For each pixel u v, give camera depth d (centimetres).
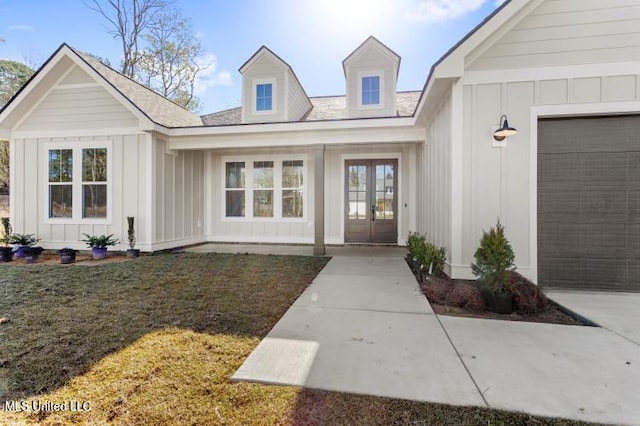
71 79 700
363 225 839
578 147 408
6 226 684
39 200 715
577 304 342
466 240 418
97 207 702
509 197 412
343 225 845
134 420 159
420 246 478
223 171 895
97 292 388
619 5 392
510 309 321
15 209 723
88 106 698
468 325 286
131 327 279
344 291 396
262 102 859
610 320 297
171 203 750
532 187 408
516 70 409
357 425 154
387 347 238
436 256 439
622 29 392
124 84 735
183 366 211
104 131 694
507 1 389
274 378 194
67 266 549
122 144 688
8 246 671
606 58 395
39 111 713
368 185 837
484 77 414
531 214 408
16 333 264
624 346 241
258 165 882
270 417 160
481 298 333
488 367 208
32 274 484
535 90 407
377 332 267
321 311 320
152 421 158
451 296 346
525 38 408
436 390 182
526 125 410
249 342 249
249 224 885
